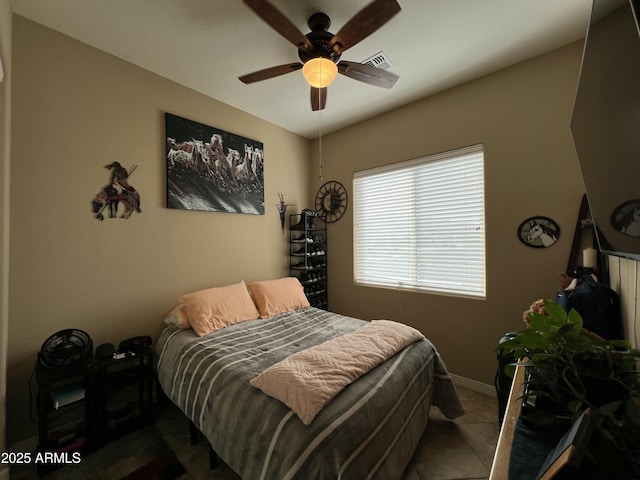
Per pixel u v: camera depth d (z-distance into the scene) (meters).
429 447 1.71
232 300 2.39
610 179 1.02
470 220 2.45
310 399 1.15
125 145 2.12
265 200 3.17
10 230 1.64
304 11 1.66
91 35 1.86
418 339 1.89
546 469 0.55
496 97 2.26
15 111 1.66
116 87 2.07
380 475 1.18
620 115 0.85
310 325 2.28
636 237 0.87
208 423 1.42
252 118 3.04
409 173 2.84
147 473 1.51
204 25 1.77
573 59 1.94
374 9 1.30
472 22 1.75
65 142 1.84
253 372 1.48
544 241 2.05
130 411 1.90
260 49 2.00
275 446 1.09
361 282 3.26
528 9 1.65
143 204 2.21
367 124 3.13
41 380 1.48
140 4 1.61
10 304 1.63
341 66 1.73
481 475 1.51
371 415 1.22
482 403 2.18
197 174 2.54
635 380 0.69
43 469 1.49
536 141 2.08
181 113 2.44
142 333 2.19
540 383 0.76
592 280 1.62
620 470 0.49
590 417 0.57
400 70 2.23
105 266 2.01
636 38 0.69
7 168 1.43
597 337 0.78
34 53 1.73
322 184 3.61
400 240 2.93
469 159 2.45
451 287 2.58
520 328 2.16
